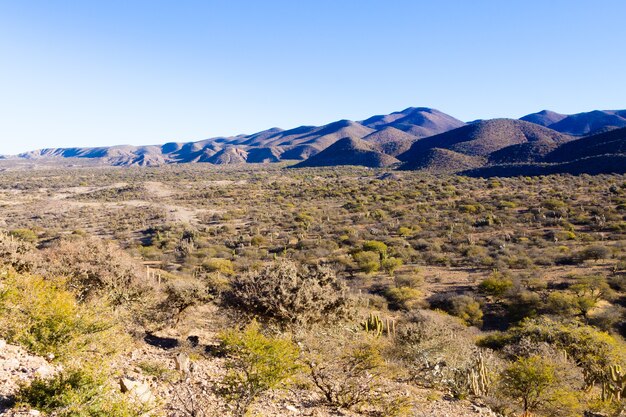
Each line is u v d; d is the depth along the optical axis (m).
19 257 12.84
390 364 9.88
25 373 5.49
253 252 48.94
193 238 59.38
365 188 114.12
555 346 14.68
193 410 5.32
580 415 9.64
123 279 13.61
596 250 37.56
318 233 61.44
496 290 30.31
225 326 11.41
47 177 195.12
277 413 6.29
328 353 7.73
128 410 4.79
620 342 18.86
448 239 52.09
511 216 61.62
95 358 6.98
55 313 6.90
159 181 159.12
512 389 9.80
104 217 82.88
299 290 11.00
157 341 11.44
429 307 29.20
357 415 6.96
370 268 39.12
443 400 8.88
